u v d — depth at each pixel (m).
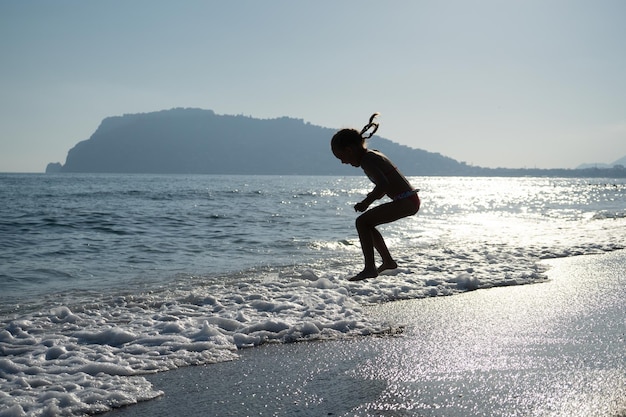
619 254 10.92
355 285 7.48
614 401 3.18
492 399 3.26
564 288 7.13
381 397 3.36
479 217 24.38
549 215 26.00
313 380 3.72
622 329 4.90
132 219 21.33
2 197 39.09
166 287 7.88
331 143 5.20
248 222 20.94
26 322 5.34
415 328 5.19
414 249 12.19
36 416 3.06
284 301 6.37
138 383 3.66
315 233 16.92
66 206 29.61
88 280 8.80
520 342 4.55
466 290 7.27
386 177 5.07
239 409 3.21
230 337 4.79
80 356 4.25
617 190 82.81
